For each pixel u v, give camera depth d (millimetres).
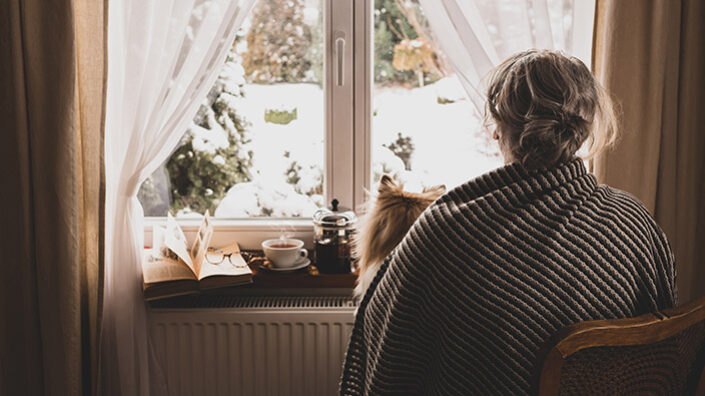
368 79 1875
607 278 863
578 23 1607
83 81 1564
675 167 1612
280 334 1737
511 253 859
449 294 892
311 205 1961
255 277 1715
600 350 807
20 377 1655
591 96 890
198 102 1628
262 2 1842
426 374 988
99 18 1551
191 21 1586
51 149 1523
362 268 1291
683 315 820
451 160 1905
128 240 1635
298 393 1772
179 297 1780
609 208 902
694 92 1590
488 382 872
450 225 899
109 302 1696
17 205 1565
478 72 1581
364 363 1116
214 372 1761
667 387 891
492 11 1572
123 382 1669
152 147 1619
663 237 953
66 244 1558
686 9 1540
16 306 1614
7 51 1502
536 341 846
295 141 1921
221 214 1955
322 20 1862
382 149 1918
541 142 873
